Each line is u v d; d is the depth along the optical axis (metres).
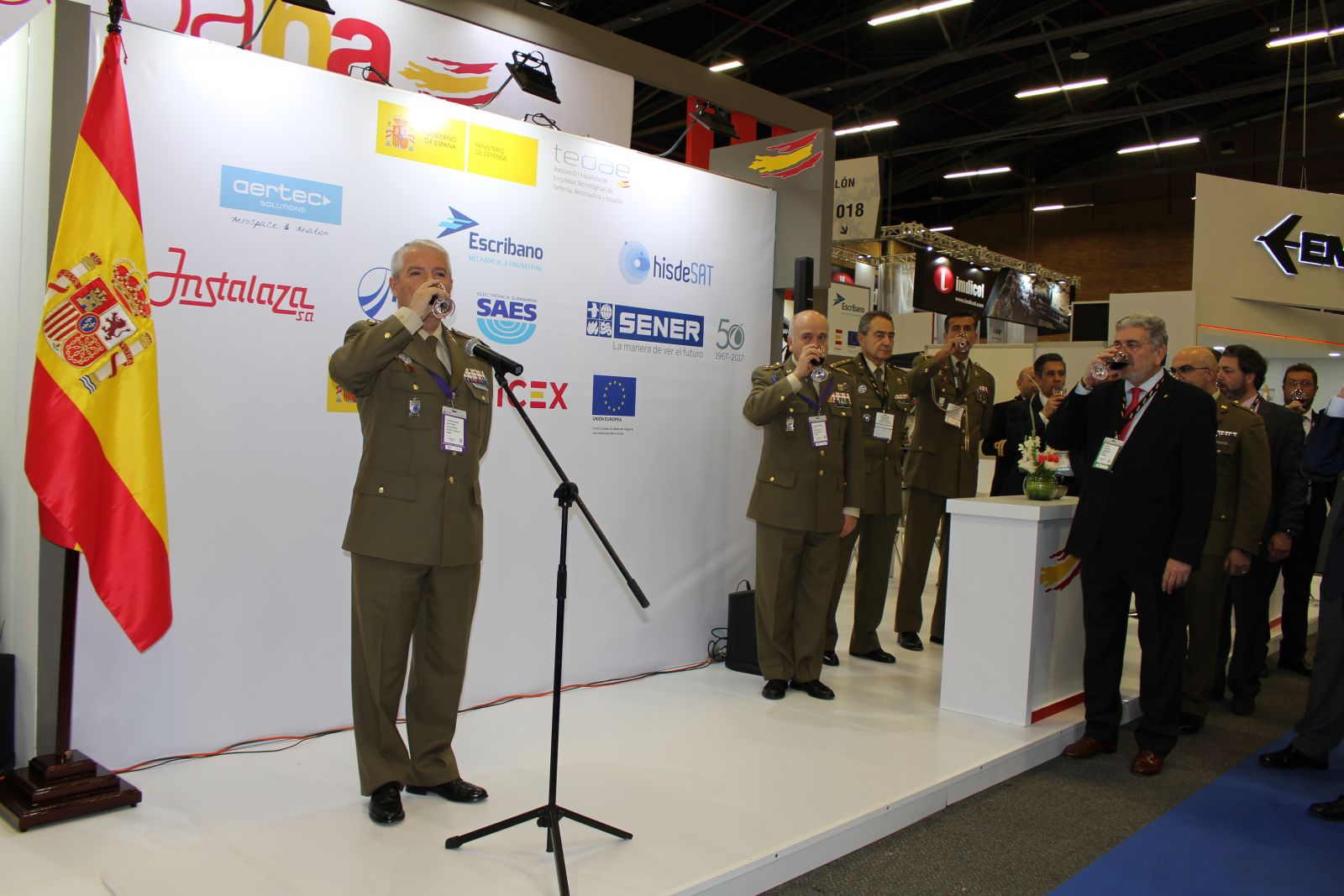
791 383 3.49
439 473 2.37
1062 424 3.38
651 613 3.89
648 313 3.83
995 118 14.27
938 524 4.57
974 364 4.79
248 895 1.95
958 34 10.91
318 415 2.93
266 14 2.98
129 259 2.36
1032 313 14.34
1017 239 18.44
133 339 2.36
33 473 2.22
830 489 3.61
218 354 2.74
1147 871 2.44
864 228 7.07
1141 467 3.11
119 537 2.33
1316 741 3.24
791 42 10.77
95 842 2.17
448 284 2.41
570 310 3.57
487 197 3.32
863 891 2.26
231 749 2.80
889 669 4.18
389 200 3.08
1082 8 10.44
